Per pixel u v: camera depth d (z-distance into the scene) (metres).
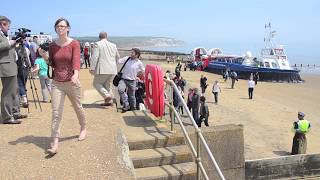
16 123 8.53
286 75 47.84
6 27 7.96
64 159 6.54
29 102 11.64
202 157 7.59
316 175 11.36
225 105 27.19
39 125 8.47
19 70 10.18
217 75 50.28
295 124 15.35
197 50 67.75
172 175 6.54
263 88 40.72
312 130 21.64
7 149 6.98
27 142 7.34
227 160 7.83
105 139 7.33
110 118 8.92
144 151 7.16
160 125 8.29
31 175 6.04
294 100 33.44
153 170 6.69
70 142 7.21
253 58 51.28
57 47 6.64
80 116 7.24
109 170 6.20
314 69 75.69
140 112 9.51
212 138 7.71
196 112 17.64
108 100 10.25
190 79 42.88
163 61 74.50
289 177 11.16
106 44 10.02
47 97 11.79
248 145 17.56
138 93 11.23
